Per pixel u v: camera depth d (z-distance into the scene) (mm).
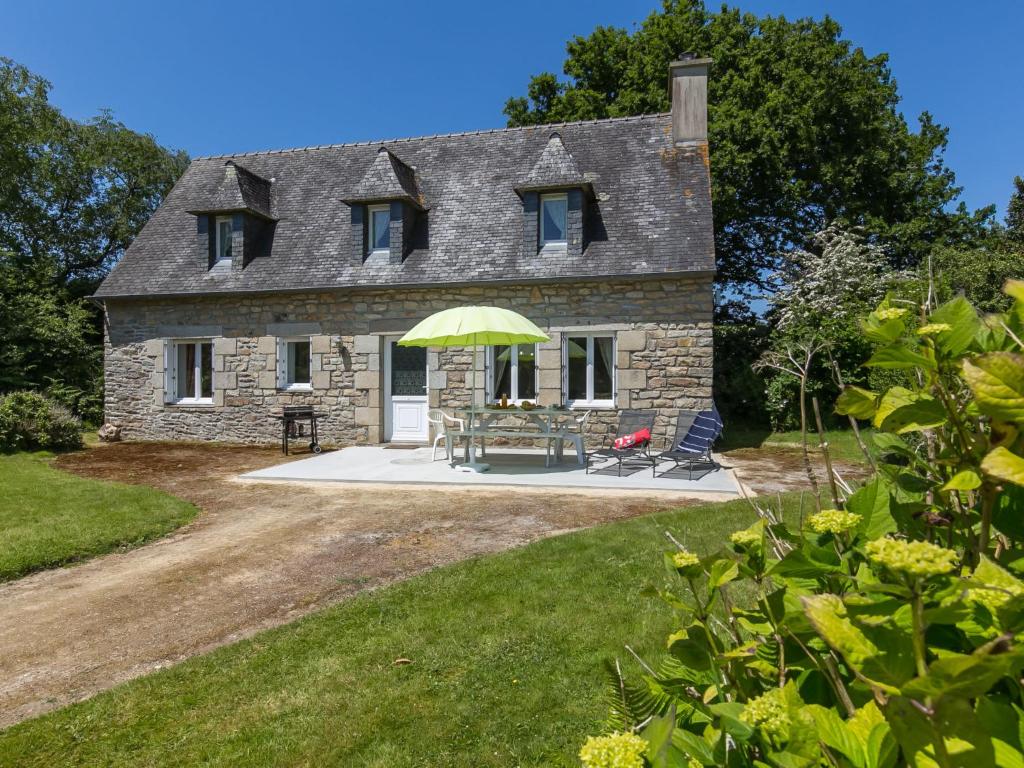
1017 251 17359
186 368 14367
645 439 9492
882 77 21562
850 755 979
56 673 3713
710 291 11414
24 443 12523
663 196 12391
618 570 4891
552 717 2988
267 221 14367
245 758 2795
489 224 12969
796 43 19484
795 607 1243
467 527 6539
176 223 14992
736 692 1337
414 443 13109
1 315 17219
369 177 13047
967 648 1021
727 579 1321
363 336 13016
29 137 21594
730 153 18250
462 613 4199
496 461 10773
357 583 4992
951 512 1282
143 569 5508
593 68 21609
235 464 10945
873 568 1128
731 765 1168
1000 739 868
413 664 3555
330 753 2803
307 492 8531
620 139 13594
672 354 11547
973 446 1139
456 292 12492
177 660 3836
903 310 1156
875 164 19094
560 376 12039
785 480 8758
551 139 12312
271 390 13492
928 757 839
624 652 3541
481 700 3166
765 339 16578
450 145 14641
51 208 24000
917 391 1255
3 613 4609
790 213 19562
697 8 21359
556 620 4016
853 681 1124
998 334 1249
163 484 9172
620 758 953
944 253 14359
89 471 10273
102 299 14094
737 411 15867
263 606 4613
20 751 2891
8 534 6223
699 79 13078
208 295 13570
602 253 11906
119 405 14328
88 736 2996
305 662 3633
